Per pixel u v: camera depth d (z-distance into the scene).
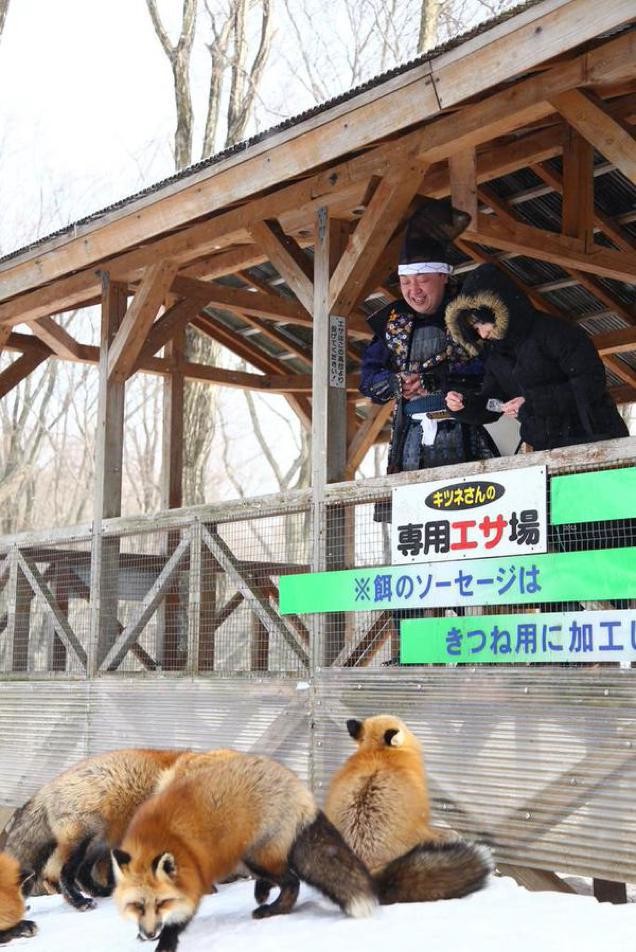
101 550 7.77
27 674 8.09
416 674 5.63
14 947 4.36
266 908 4.54
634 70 5.13
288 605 6.37
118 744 7.24
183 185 6.98
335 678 6.02
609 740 4.81
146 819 4.27
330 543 6.31
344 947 3.89
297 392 11.45
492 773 5.24
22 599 8.52
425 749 5.53
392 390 6.64
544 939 3.85
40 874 5.19
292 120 6.21
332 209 6.98
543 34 5.02
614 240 8.46
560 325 5.62
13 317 9.12
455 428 6.30
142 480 30.06
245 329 11.18
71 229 7.90
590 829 4.82
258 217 7.07
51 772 7.70
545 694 5.07
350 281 6.48
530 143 7.36
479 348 5.99
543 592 5.19
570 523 5.18
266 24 21.66
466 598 5.50
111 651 7.43
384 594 5.87
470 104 5.83
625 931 3.91
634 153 5.27
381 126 5.82
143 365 10.08
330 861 4.38
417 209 6.53
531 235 6.77
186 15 20.22
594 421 5.53
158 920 4.02
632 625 4.82
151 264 7.84
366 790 4.82
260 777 4.51
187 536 7.14
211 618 7.08
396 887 4.60
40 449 32.19
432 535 5.70
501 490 5.42
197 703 6.75
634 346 9.47
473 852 4.68
